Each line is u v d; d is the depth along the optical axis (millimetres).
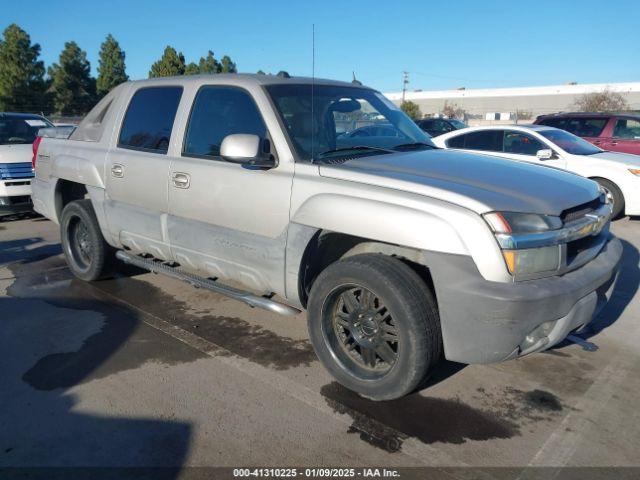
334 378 3359
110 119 4863
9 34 34469
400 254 3211
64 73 38344
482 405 3205
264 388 3393
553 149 8859
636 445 2828
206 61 36875
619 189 8344
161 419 3062
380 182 3119
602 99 51094
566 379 3500
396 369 3012
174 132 4172
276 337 4133
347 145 3756
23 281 5461
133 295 5012
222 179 3738
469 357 2852
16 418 3078
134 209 4500
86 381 3482
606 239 3551
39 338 4113
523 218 2826
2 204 8031
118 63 40188
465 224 2775
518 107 65812
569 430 2959
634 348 3926
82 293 5078
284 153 3475
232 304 4785
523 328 2740
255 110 3680
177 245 4188
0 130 9180
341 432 2941
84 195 5699
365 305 3178
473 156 3861
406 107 53125
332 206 3174
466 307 2768
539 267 2824
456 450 2793
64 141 5438
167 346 3977
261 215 3543
